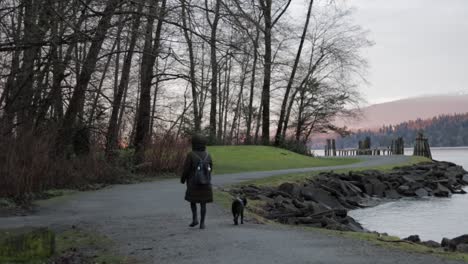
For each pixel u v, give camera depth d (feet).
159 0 42.55
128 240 31.22
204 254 26.61
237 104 172.04
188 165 34.68
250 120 166.40
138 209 45.11
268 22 53.31
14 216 41.91
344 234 34.24
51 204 49.11
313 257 25.41
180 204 48.21
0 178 51.80
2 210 44.86
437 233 56.95
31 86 60.08
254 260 24.91
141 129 90.43
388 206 85.15
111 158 80.59
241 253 26.55
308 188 76.69
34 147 57.93
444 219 68.44
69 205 48.37
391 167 126.52
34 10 40.11
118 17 48.11
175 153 88.38
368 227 61.72
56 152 67.21
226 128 189.06
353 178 99.40
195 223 35.19
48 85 64.54
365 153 238.48
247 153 128.57
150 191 60.85
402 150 224.94
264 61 45.91
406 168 129.59
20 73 54.54
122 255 27.30
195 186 34.60
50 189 59.88
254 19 43.06
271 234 32.48
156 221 38.29
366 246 28.37
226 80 156.35
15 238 26.37
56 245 30.19
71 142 72.49
